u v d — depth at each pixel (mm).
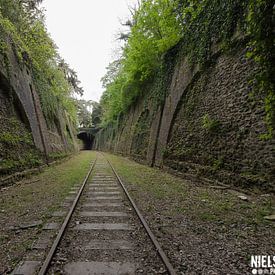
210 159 10242
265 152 7113
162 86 18859
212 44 11141
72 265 3504
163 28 17859
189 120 13117
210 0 11531
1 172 9953
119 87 36188
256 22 6062
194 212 6254
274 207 6062
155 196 8141
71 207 6367
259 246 4219
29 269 3402
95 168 18094
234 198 7348
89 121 79000
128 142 31578
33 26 20547
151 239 4309
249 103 8055
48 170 16219
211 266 3529
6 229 5125
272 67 5789
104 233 4766
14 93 13781
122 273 3309
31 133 15609
